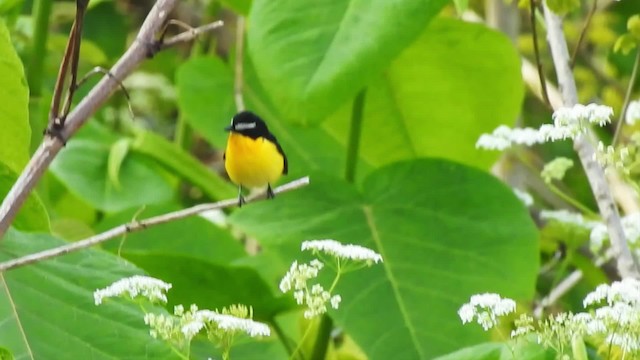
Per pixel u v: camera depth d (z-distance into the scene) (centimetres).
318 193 855
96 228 877
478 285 848
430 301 845
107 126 930
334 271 845
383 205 855
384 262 848
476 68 871
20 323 824
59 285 827
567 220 855
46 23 885
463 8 832
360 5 842
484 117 874
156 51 821
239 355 853
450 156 877
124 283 817
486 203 855
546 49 927
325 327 853
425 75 873
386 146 879
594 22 920
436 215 854
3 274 827
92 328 825
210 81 886
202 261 848
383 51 840
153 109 938
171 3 822
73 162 881
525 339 820
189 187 916
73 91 820
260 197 827
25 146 841
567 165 842
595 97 920
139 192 880
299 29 842
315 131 884
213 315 815
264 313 852
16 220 841
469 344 842
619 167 826
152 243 876
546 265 880
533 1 841
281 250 849
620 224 837
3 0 865
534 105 933
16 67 838
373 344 841
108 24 930
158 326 816
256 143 846
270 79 841
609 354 816
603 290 816
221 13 928
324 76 840
